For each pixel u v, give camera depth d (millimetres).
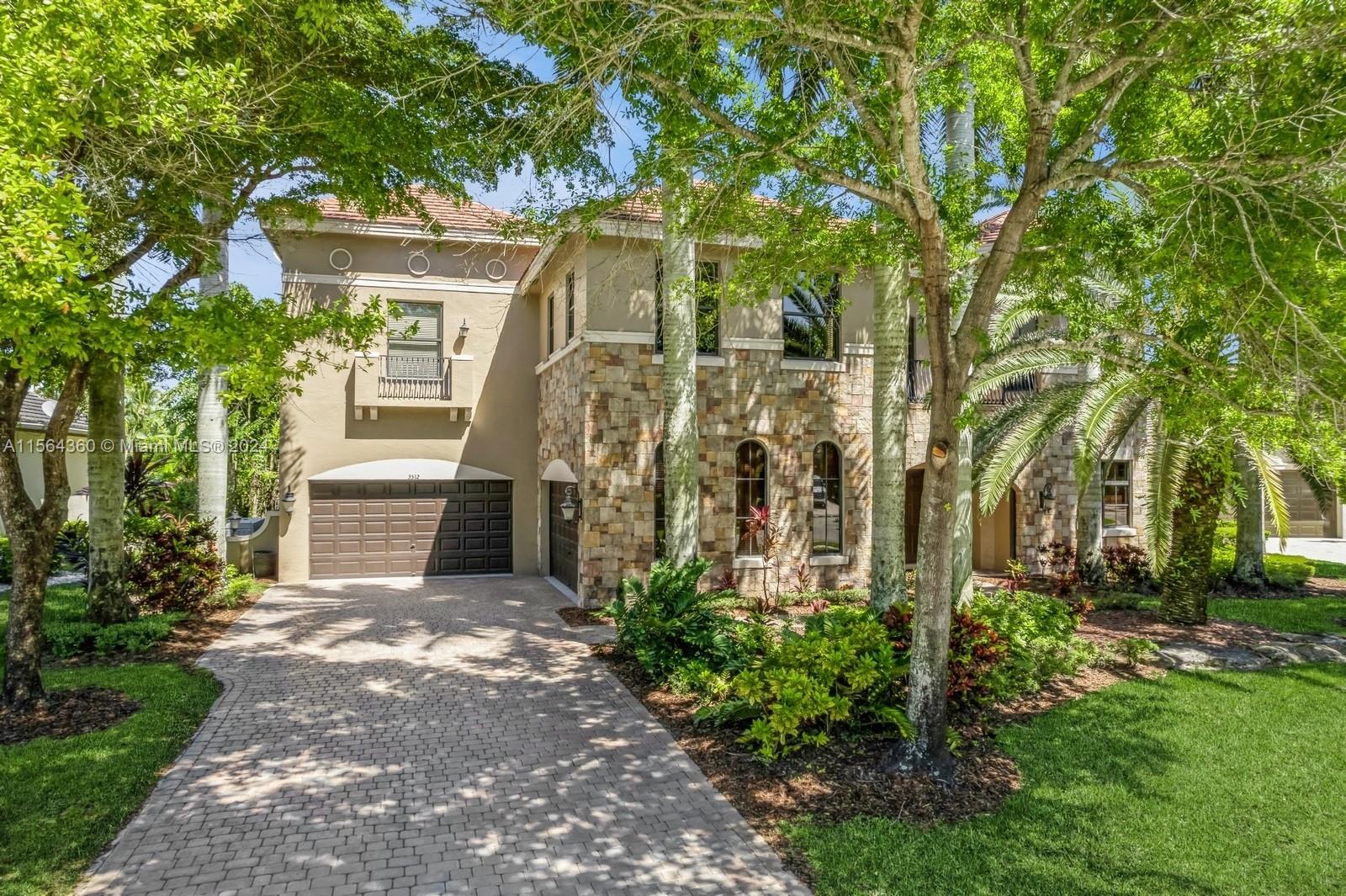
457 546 20078
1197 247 6426
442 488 20031
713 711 8602
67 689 9336
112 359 7352
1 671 10023
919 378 18750
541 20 6477
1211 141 6301
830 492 17672
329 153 9039
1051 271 9023
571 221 9195
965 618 8812
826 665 7703
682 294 10648
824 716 7809
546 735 8320
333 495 19250
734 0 5914
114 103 6234
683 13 6129
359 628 13664
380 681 10359
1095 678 10258
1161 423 10938
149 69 6324
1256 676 10336
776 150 6969
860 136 7637
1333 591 17203
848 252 9273
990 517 20609
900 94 6258
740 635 10797
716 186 8398
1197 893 5199
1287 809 6430
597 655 11828
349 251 19203
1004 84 8812
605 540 15438
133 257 8688
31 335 6070
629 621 11203
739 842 5949
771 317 16844
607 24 6512
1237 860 5625
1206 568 13141
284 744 8047
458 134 9031
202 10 6496
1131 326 8305
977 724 8328
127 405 31547
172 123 6434
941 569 6938
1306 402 6688
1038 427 13148
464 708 9234
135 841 5922
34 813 6250
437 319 20031
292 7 7758
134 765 7238
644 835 6074
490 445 20188
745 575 16516
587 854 5789
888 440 11938
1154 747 7766
